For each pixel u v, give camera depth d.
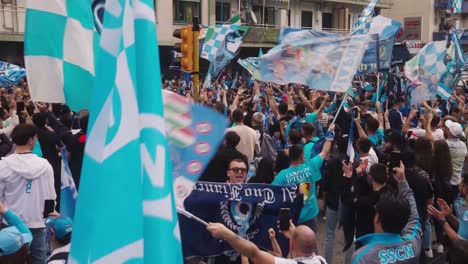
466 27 59.94
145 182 1.72
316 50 8.06
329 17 45.97
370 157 6.47
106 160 1.64
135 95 1.69
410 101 13.30
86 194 1.65
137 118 1.68
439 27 56.38
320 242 8.02
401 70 22.66
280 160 7.59
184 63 8.32
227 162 5.86
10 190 4.98
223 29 13.58
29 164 5.02
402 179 4.66
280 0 41.22
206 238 4.28
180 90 17.14
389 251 3.67
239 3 38.81
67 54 4.11
